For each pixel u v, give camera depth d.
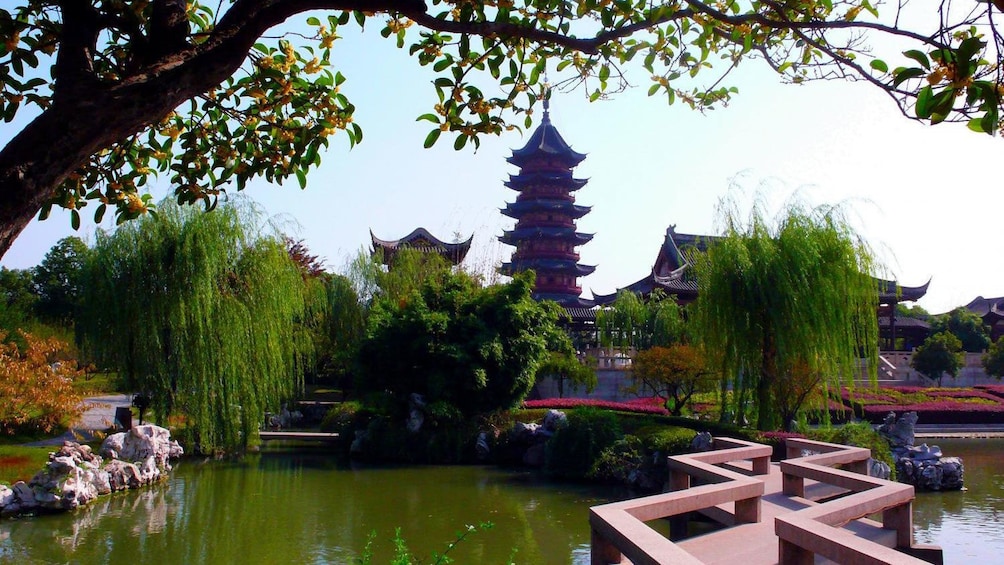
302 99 4.94
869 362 19.91
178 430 22.83
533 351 23.20
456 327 23.11
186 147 5.07
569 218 48.97
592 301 45.88
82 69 2.92
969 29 3.00
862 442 16.45
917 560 4.27
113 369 20.00
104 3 3.76
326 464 20.61
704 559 6.30
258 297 20.84
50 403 18.08
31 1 4.12
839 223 19.39
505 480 18.41
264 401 21.20
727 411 22.39
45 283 51.94
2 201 2.57
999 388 37.78
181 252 19.14
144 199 5.06
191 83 3.05
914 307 70.06
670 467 9.67
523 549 11.80
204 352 19.38
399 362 22.62
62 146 2.72
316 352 32.69
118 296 19.02
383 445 21.94
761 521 7.70
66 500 13.96
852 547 4.61
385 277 34.66
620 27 3.93
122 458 17.19
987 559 11.05
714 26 4.39
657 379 24.83
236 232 20.27
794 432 18.58
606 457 17.97
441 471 19.77
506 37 4.12
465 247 42.16
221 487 16.91
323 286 34.28
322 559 11.12
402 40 4.92
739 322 19.30
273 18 3.23
